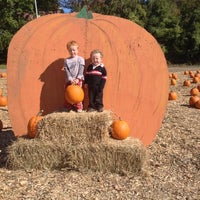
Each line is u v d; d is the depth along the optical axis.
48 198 4.86
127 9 41.06
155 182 5.46
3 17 39.00
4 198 4.85
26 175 5.60
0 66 33.91
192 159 6.45
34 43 6.71
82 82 6.55
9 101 6.53
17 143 5.87
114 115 6.69
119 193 5.06
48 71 6.67
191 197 5.00
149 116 6.78
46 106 6.64
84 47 6.85
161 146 7.14
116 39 6.90
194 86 16.14
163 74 6.84
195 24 38.75
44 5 44.22
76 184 5.31
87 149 5.70
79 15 7.05
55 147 5.77
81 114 5.91
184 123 8.83
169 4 41.97
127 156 5.64
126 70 6.79
